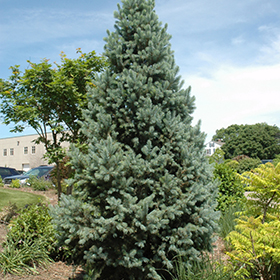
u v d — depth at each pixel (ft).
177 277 11.94
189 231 11.82
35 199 33.50
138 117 12.82
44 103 24.31
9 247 15.10
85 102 23.53
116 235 11.31
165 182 12.04
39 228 16.52
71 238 11.92
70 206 11.71
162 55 14.20
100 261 11.96
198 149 13.80
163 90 13.64
